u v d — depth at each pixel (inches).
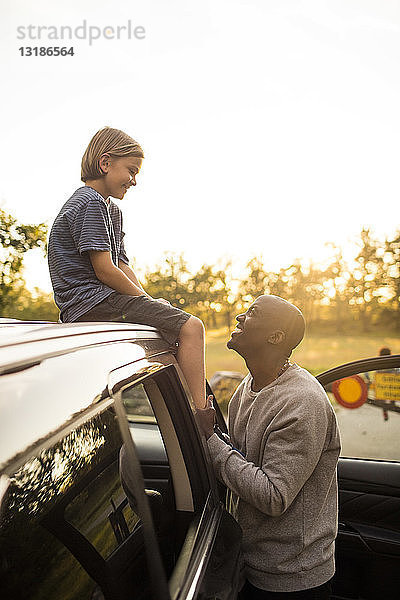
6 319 54.8
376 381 127.3
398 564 113.7
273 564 81.0
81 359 47.5
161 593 48.9
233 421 96.2
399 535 115.1
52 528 38.9
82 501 43.1
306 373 86.7
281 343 86.1
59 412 40.9
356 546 115.8
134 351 60.6
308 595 81.3
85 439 44.5
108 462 48.0
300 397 80.7
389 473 118.2
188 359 86.1
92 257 95.5
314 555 81.9
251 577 82.4
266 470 78.4
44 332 47.4
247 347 86.7
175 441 68.7
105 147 105.6
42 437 38.4
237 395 96.5
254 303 88.9
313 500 82.6
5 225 367.2
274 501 76.1
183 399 73.4
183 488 67.7
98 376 48.8
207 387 90.6
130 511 50.1
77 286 96.3
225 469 78.7
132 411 65.2
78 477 42.9
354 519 118.7
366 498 118.3
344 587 116.9
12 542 34.9
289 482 76.9
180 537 63.2
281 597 81.3
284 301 87.5
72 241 98.0
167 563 56.8
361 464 120.4
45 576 37.2
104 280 95.4
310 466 78.5
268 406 84.1
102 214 98.3
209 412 81.5
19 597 34.7
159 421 67.1
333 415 83.7
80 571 40.6
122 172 106.0
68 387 43.2
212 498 74.2
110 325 62.8
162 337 77.1
